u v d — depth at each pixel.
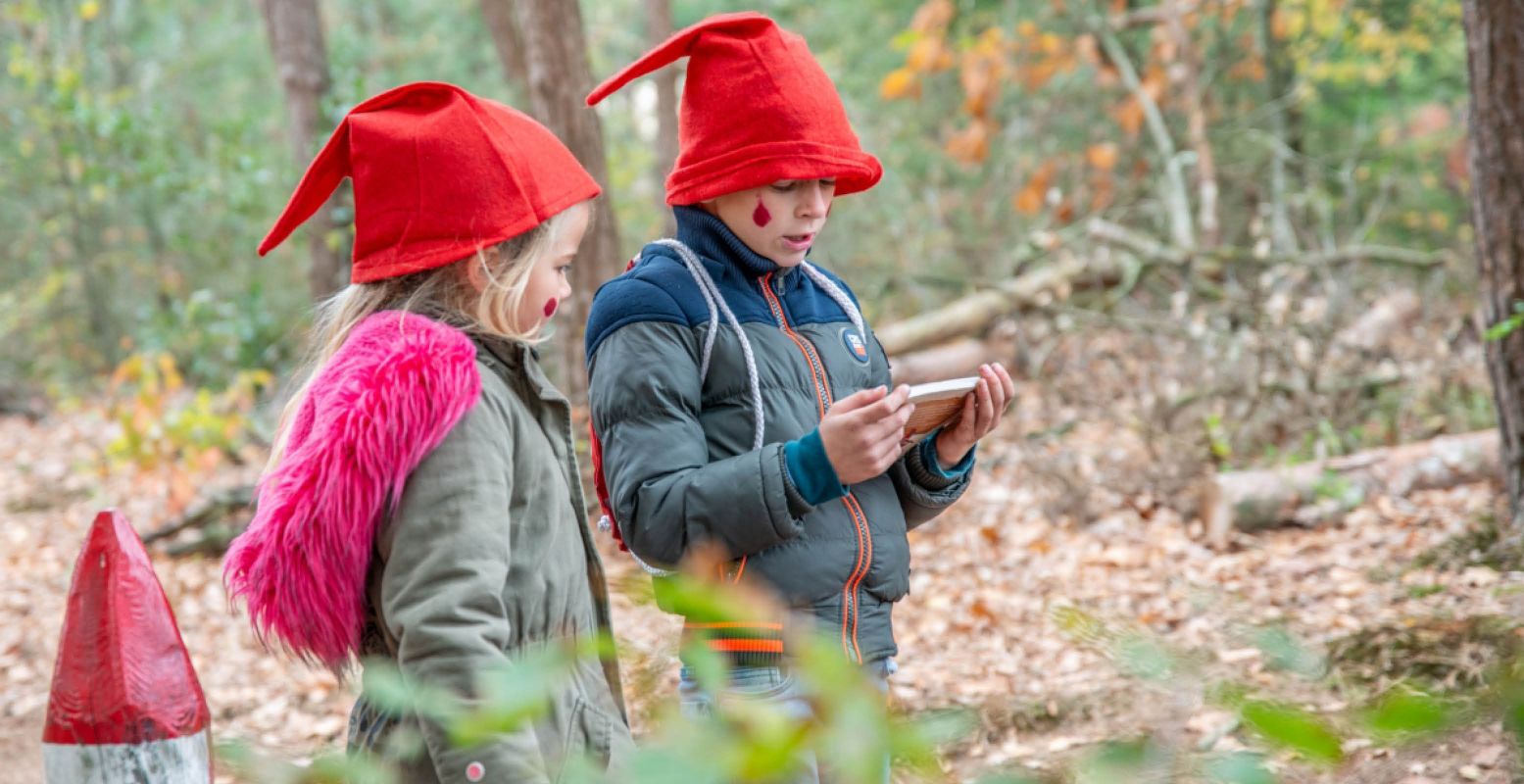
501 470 1.72
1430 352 7.12
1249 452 6.30
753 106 2.19
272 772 0.94
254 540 1.67
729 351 2.19
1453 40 11.59
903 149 12.26
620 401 2.13
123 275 13.98
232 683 4.81
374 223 1.86
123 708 1.65
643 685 0.75
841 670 0.68
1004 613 4.87
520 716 0.73
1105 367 7.75
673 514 2.03
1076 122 11.95
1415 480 5.58
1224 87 12.09
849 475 1.98
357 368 1.70
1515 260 4.61
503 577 1.68
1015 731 3.60
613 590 0.82
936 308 9.62
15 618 5.81
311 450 1.66
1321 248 9.27
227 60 16.67
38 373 13.36
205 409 7.34
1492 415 6.25
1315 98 11.94
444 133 1.83
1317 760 0.65
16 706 4.66
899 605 5.18
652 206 13.34
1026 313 8.27
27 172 13.12
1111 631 0.79
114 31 15.89
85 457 9.37
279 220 1.94
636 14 18.55
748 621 0.74
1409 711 0.67
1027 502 6.16
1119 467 6.27
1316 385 6.48
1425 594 4.36
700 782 0.62
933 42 10.41
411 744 1.59
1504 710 0.67
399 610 1.63
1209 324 7.28
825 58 13.73
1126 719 3.50
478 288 1.85
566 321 6.60
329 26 17.92
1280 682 3.08
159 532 6.98
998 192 11.41
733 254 2.26
